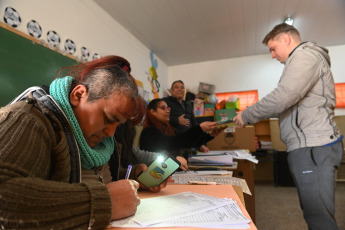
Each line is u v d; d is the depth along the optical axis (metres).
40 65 1.71
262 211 2.44
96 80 0.53
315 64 1.31
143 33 3.28
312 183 1.24
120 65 0.64
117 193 0.53
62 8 2.01
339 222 2.08
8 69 1.46
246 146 2.58
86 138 0.59
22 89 1.55
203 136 1.74
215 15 2.86
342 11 2.82
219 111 3.86
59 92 0.54
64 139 0.50
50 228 0.36
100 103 0.52
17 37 1.55
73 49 2.10
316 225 1.22
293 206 2.56
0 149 0.35
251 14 2.85
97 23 2.50
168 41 3.59
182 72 4.78
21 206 0.33
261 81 4.34
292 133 1.35
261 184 3.63
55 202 0.37
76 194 0.41
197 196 0.71
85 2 2.33
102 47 2.56
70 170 0.52
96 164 0.62
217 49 4.03
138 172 0.88
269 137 3.94
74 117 0.53
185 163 1.25
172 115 2.78
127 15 2.78
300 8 2.75
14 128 0.39
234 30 3.28
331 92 1.33
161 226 0.47
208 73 4.62
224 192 0.78
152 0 2.50
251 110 1.45
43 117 0.47
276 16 2.92
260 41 3.71
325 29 3.31
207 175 1.27
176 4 2.60
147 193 0.81
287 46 1.52
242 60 4.46
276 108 1.33
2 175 0.33
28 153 0.38
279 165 3.49
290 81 1.29
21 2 1.61
